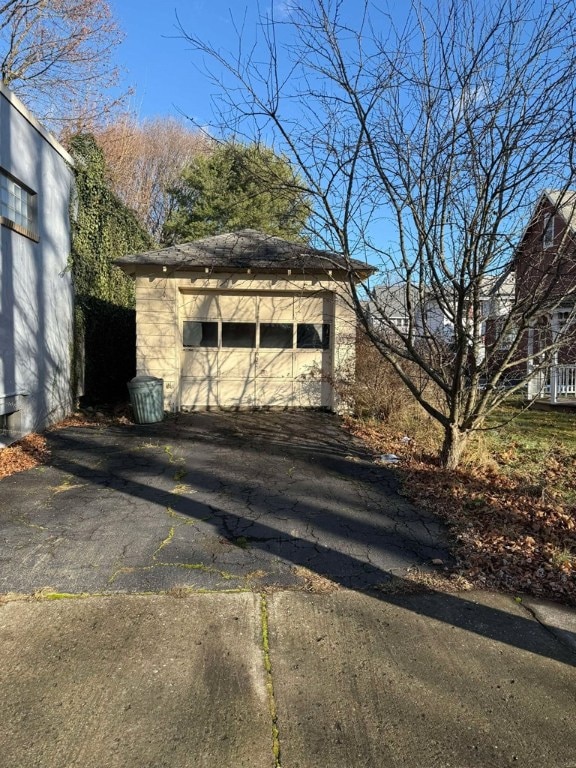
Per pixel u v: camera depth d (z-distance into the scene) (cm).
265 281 1045
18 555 389
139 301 1026
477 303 583
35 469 626
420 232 545
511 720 233
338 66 514
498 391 673
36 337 821
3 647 277
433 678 260
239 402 1084
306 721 229
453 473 622
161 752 211
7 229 714
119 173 2769
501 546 422
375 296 628
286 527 457
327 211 565
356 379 995
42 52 1762
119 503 510
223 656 273
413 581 364
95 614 311
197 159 2459
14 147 730
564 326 601
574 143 471
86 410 1059
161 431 869
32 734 218
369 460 695
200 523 462
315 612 320
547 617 323
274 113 536
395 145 534
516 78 485
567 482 614
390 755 212
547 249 543
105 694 243
